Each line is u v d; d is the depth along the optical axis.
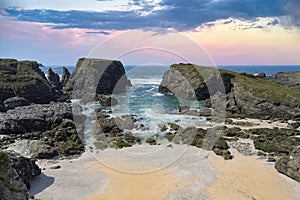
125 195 25.88
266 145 39.31
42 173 30.69
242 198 25.36
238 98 62.28
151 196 25.52
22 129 43.81
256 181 28.89
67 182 28.61
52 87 78.75
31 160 29.67
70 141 39.38
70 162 33.75
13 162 26.59
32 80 70.50
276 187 27.83
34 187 27.56
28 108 52.69
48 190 27.02
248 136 44.12
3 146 37.97
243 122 53.25
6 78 68.88
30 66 80.88
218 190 26.52
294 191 27.25
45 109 51.00
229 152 36.72
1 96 63.91
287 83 87.38
